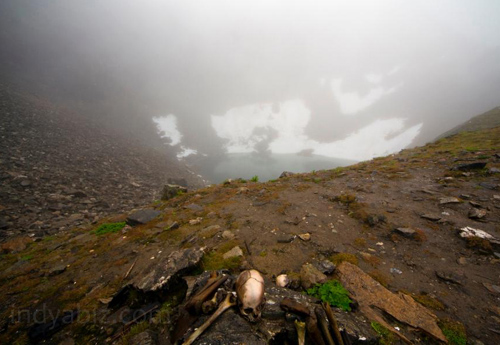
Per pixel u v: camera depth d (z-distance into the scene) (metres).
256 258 5.90
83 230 10.42
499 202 7.58
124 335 3.85
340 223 7.77
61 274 6.36
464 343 3.24
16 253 8.77
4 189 16.11
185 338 3.16
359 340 3.12
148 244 7.52
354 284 4.58
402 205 8.58
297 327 3.12
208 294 3.75
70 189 19.28
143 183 28.08
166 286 4.58
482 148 14.95
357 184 11.97
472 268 4.96
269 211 9.35
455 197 8.49
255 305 3.28
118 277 5.85
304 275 4.79
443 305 4.03
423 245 6.02
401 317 3.71
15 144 24.50
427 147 21.05
